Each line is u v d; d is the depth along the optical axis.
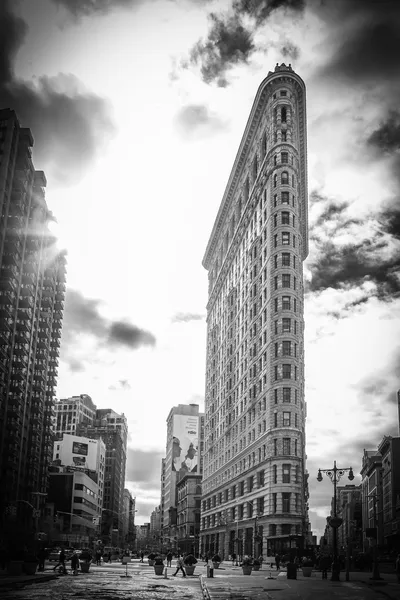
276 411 92.00
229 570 69.75
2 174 104.75
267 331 99.19
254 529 94.12
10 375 109.69
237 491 114.62
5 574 45.34
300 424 91.81
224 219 154.75
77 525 191.12
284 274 97.88
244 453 110.88
